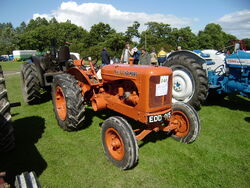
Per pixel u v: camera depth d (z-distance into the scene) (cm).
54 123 475
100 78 439
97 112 532
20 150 358
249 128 449
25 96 614
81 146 371
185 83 532
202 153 347
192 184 277
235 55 541
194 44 6075
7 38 8544
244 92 531
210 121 489
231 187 272
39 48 6397
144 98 309
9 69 2020
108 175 294
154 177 289
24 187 177
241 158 336
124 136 288
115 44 3925
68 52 602
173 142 381
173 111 385
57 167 312
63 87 396
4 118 328
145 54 853
